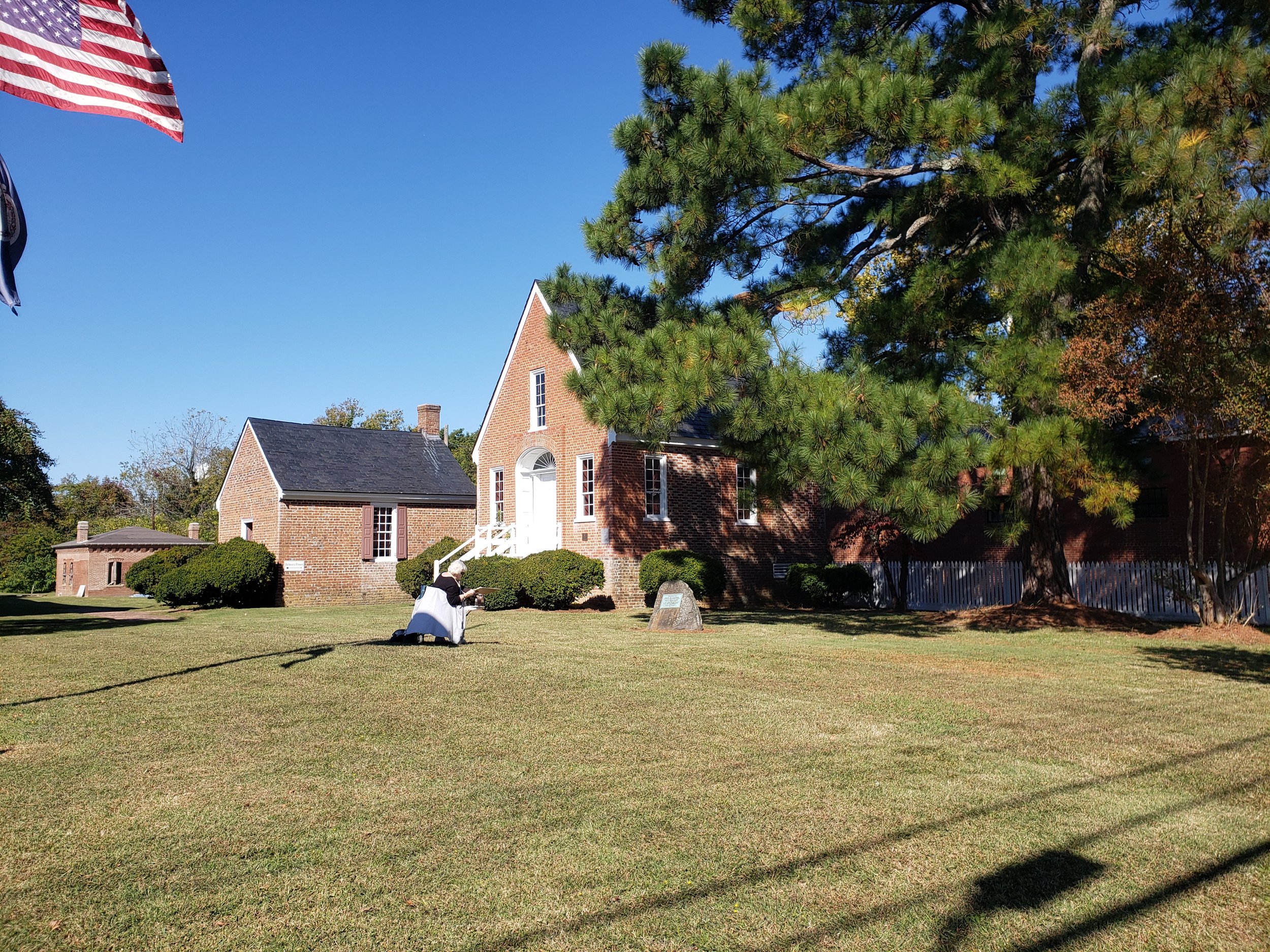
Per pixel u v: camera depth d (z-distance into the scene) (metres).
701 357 13.37
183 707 7.92
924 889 3.89
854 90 12.64
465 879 3.99
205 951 3.32
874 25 16.86
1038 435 13.32
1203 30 14.45
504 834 4.57
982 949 3.36
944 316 15.34
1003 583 23.34
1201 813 4.88
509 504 27.59
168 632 16.64
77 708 7.91
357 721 7.28
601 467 23.89
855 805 5.02
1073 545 22.39
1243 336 13.04
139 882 3.95
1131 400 14.15
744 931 3.50
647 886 3.92
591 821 4.76
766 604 26.09
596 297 16.39
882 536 22.80
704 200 13.88
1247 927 3.54
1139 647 13.08
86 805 5.03
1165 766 5.88
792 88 13.67
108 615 24.25
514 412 27.61
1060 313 14.19
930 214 16.53
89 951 3.31
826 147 13.20
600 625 17.72
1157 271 13.52
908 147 13.38
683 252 14.73
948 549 25.55
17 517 54.84
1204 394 13.54
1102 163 15.45
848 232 17.53
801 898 3.80
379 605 29.33
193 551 29.41
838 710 7.78
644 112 14.38
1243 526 15.97
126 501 66.38
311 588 29.89
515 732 6.89
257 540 31.09
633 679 9.61
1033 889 3.88
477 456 29.14
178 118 9.09
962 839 4.49
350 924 3.55
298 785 5.41
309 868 4.12
